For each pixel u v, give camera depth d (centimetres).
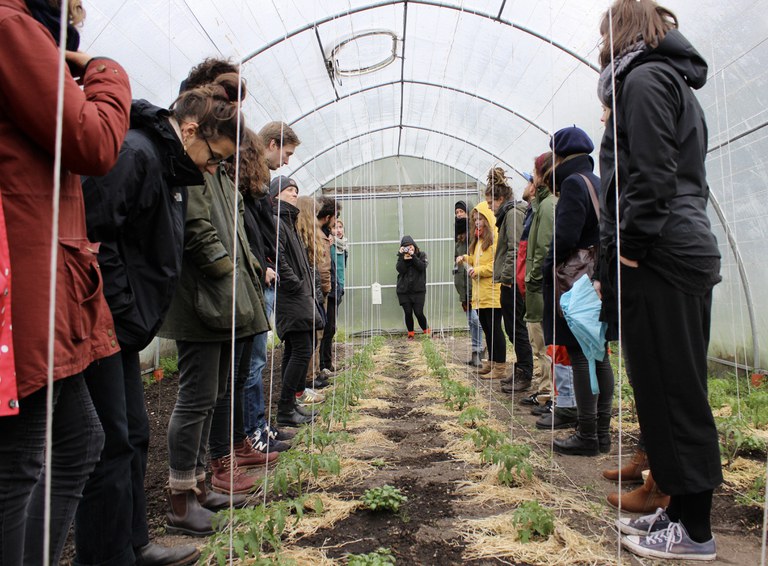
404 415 491
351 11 613
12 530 127
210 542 202
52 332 99
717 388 493
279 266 418
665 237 207
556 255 350
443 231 1240
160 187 194
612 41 206
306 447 356
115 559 183
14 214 125
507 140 963
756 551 224
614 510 264
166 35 450
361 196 1235
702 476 204
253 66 628
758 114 470
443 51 735
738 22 434
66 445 150
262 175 308
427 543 234
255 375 366
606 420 357
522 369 557
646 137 203
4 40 121
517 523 239
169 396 588
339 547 232
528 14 573
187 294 244
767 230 516
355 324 1235
